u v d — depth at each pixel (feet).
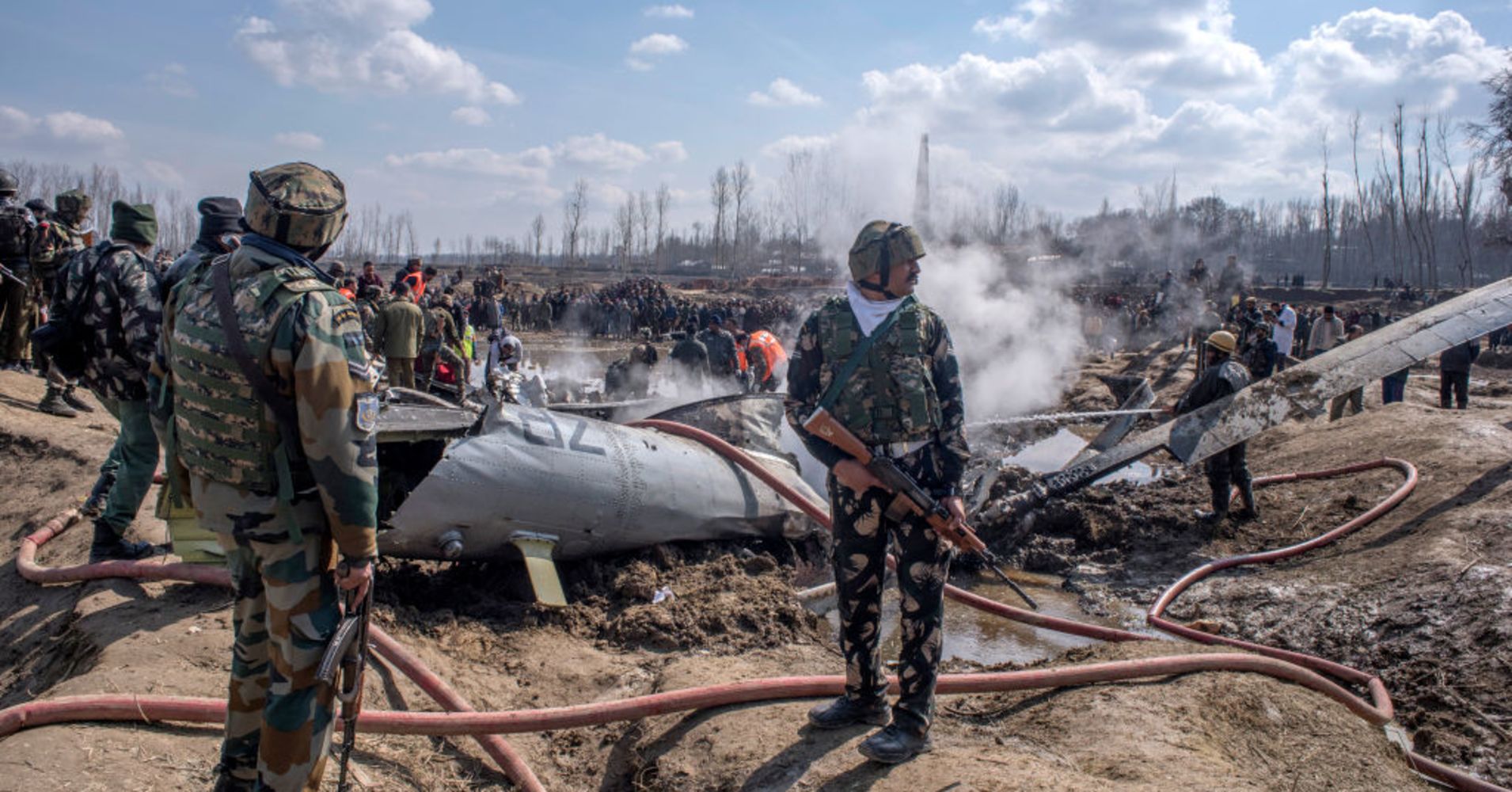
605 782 13.24
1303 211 372.99
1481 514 23.66
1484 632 18.83
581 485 19.92
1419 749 16.44
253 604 9.63
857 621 11.61
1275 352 44.04
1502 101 104.42
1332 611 21.42
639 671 16.70
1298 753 12.84
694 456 22.58
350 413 8.99
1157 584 25.96
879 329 10.82
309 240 9.41
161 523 20.20
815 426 10.87
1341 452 34.35
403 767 12.89
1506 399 61.36
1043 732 12.56
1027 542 29.04
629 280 196.13
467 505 18.70
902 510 10.78
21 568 18.24
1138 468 38.47
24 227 33.68
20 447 25.90
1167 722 12.44
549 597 18.76
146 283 16.70
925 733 11.26
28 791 10.54
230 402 8.99
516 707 15.56
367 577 9.30
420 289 42.80
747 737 12.23
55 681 14.75
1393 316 130.82
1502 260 292.61
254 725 9.86
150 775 11.30
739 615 19.13
